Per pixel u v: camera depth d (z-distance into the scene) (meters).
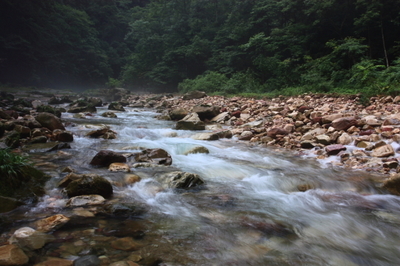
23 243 2.18
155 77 33.50
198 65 32.53
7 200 2.88
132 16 50.44
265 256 2.28
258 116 10.39
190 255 2.20
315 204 3.50
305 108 9.92
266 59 21.86
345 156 5.55
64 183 3.50
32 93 24.91
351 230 2.84
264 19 24.84
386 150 5.44
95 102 17.41
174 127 9.37
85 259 2.02
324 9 19.72
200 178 4.12
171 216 2.93
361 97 11.08
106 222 2.69
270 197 3.68
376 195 3.84
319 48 22.36
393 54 18.44
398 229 2.89
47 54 38.06
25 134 6.08
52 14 39.31
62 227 2.53
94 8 50.84
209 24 32.69
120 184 3.77
